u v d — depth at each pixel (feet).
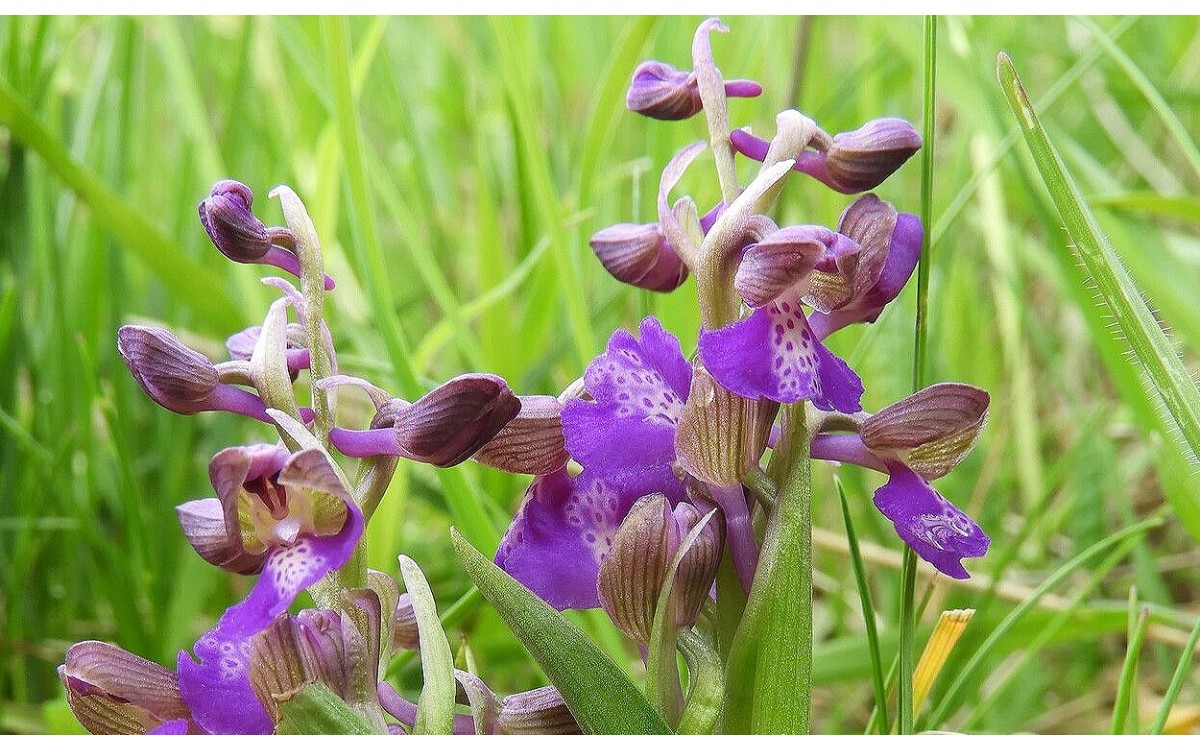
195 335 1.36
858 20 1.64
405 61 1.86
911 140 0.82
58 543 1.22
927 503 0.82
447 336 1.15
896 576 1.26
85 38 1.74
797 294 0.80
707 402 0.80
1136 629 0.90
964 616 0.89
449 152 1.88
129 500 1.13
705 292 0.80
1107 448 1.25
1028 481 1.38
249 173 1.57
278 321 0.79
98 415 1.33
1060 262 1.15
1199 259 1.44
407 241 1.10
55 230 1.27
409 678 1.15
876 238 0.82
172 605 1.14
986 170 1.14
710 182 1.28
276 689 0.78
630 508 0.83
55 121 1.43
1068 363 1.61
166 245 1.17
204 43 1.60
